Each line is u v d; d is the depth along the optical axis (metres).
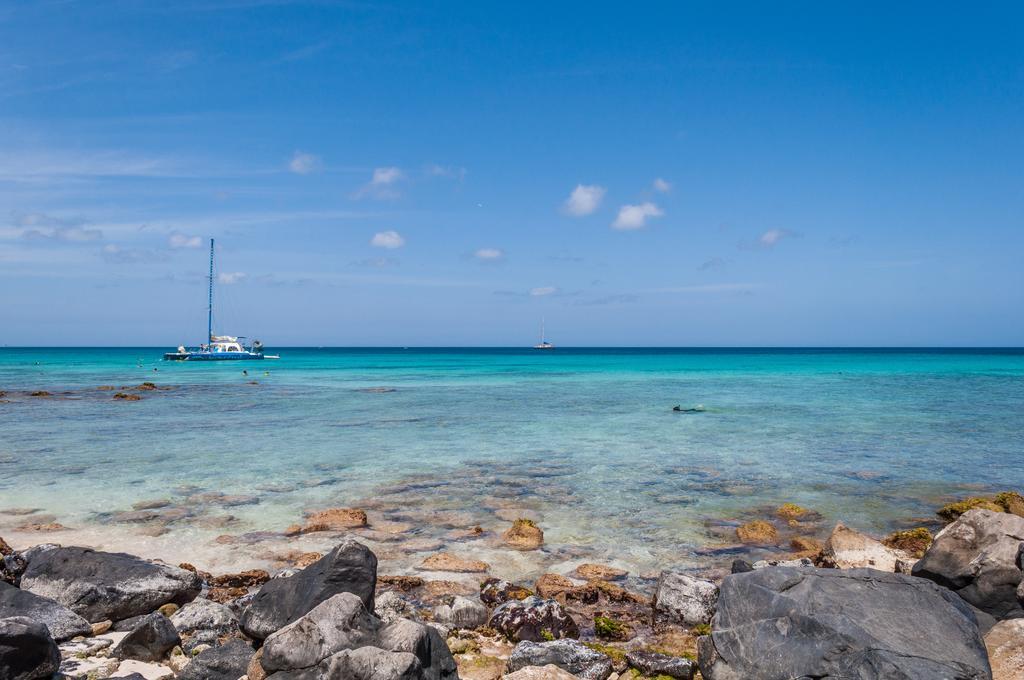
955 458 26.34
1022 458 26.33
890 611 7.64
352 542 10.16
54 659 8.38
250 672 7.77
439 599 12.15
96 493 20.06
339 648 7.62
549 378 83.94
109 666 8.94
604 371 102.94
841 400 51.25
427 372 100.31
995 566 9.83
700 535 16.30
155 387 63.91
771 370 105.69
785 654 7.49
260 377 85.69
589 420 38.81
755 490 20.88
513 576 13.52
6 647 7.92
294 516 17.70
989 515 10.86
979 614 9.48
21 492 20.17
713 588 11.23
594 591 12.11
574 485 21.48
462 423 37.38
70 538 15.71
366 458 26.16
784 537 16.23
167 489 20.66
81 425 36.12
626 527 16.92
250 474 22.98
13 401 50.00
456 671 8.23
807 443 30.00
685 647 10.13
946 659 7.01
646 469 24.08
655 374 93.31
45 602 10.16
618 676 9.06
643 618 11.31
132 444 29.47
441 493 20.34
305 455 26.77
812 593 7.87
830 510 18.64
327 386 68.88
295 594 9.77
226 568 13.80
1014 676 7.70
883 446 29.20
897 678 6.70
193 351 141.50
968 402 49.56
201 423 37.28
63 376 84.19
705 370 105.81
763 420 38.69
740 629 7.97
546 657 8.94
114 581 11.33
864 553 13.38
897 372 97.38
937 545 10.77
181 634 10.12
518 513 18.16
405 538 15.93
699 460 25.86
